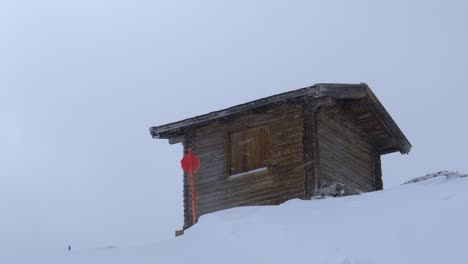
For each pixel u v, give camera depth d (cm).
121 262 916
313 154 1639
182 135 1886
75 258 980
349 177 1781
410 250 739
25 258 1025
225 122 1798
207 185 1777
